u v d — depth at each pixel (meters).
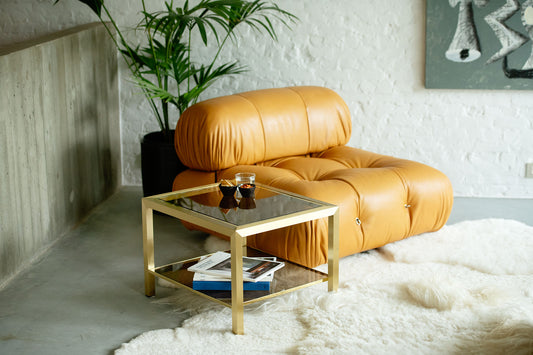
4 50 2.90
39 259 3.11
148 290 2.70
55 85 3.29
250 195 2.67
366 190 2.97
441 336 2.30
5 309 2.58
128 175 4.40
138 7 4.14
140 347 2.25
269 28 4.15
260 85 4.25
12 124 2.83
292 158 3.51
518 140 4.16
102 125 3.98
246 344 2.27
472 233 3.36
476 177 4.25
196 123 3.21
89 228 3.56
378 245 3.09
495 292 2.63
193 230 3.55
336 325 2.40
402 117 4.23
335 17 4.11
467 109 4.16
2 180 2.76
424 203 3.17
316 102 3.62
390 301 2.60
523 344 2.20
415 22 4.08
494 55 4.00
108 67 4.07
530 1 3.91
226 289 2.46
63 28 4.20
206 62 4.21
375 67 4.17
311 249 2.74
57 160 3.34
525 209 3.96
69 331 2.41
